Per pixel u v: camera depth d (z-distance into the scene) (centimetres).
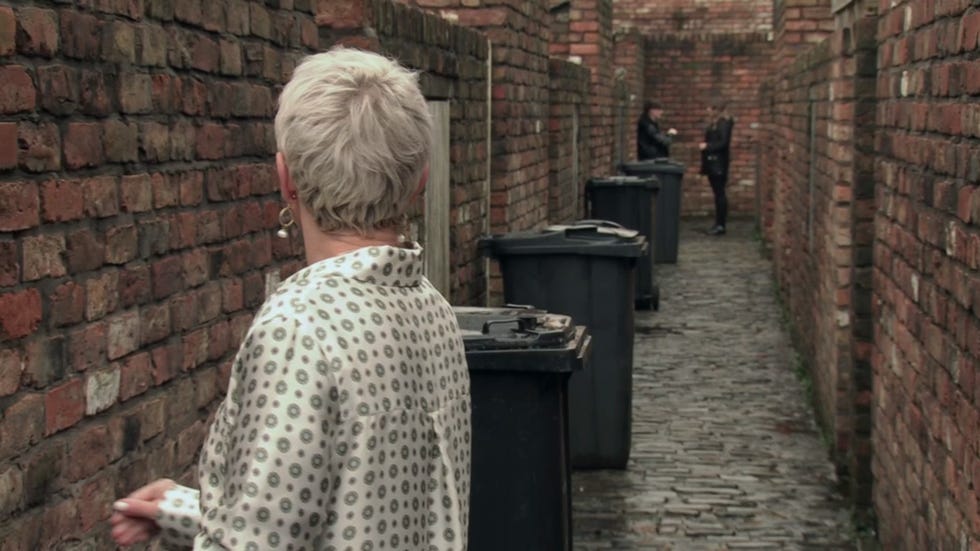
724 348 1205
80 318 329
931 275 480
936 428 469
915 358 514
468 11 903
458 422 235
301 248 504
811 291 1024
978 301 399
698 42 2492
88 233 332
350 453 210
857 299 715
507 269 793
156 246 372
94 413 338
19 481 302
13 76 295
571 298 786
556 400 530
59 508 321
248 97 444
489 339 521
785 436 885
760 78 2489
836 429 777
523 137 993
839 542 671
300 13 498
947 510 448
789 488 764
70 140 322
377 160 220
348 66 223
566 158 1355
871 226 713
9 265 296
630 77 2320
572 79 1395
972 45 410
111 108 343
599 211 1445
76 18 324
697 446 858
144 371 366
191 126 395
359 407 211
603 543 667
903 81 543
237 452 208
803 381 1056
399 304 226
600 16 1683
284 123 222
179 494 228
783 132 1433
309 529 207
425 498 224
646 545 664
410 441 219
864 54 714
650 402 984
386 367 216
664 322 1350
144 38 362
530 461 531
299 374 208
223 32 420
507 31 908
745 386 1042
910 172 525
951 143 443
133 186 356
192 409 401
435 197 730
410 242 236
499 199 916
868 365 711
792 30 1391
